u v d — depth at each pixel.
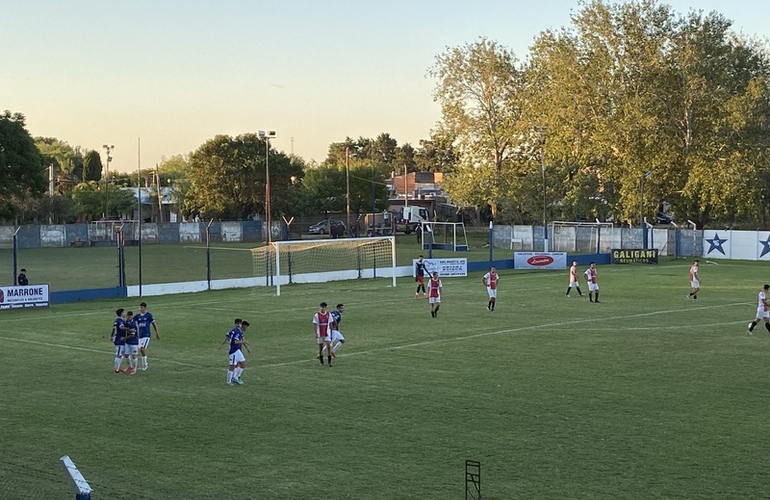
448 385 24.86
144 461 17.86
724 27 85.31
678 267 68.94
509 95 101.38
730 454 17.73
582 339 33.06
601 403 22.38
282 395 23.91
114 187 137.00
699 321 37.88
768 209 91.19
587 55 88.31
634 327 36.16
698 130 85.06
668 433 19.41
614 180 88.00
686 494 15.37
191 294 51.84
